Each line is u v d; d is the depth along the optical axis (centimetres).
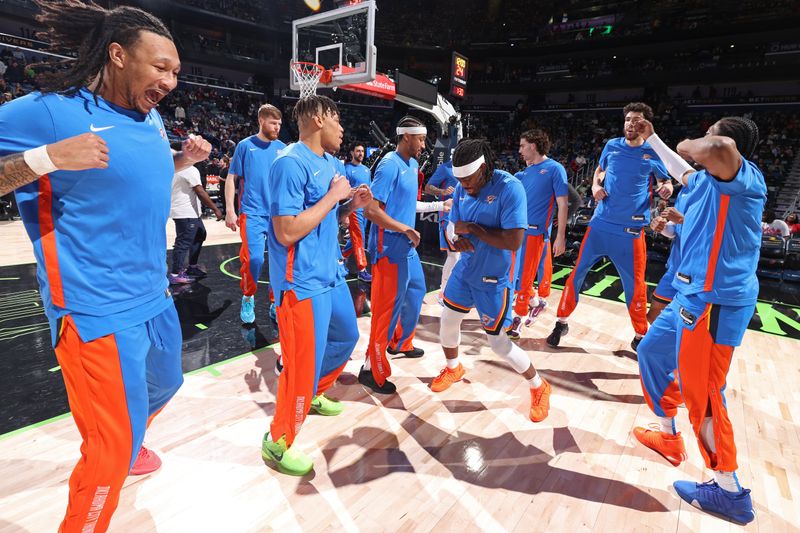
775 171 1839
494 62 2961
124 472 151
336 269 224
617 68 2586
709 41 2347
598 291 613
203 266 661
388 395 306
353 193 226
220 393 295
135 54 135
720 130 189
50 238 133
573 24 2697
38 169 114
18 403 274
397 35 3061
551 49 2694
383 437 257
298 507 201
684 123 2317
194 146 173
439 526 194
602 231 378
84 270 137
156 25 140
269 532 186
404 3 3041
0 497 195
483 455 245
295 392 211
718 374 200
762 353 403
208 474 218
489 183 259
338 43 676
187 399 286
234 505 200
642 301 385
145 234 148
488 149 249
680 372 210
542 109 2773
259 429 256
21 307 447
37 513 187
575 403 304
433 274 673
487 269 265
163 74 140
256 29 2714
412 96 684
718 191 192
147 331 156
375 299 296
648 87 2523
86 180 132
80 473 145
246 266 406
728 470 203
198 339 390
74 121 130
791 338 450
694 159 174
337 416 277
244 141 404
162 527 185
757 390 329
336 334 244
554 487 222
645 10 2470
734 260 193
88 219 135
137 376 150
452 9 3034
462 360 368
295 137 1756
